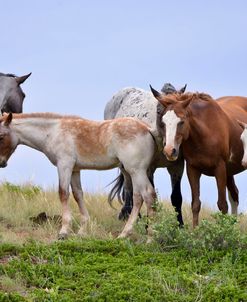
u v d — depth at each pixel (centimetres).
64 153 1506
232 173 1584
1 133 1517
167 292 1109
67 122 1523
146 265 1233
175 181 1563
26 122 1531
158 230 1334
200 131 1441
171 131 1375
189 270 1197
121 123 1477
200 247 1287
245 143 1456
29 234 1512
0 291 1116
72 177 1545
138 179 1462
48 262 1250
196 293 1107
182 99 1437
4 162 1532
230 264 1205
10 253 1294
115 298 1088
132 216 1462
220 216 1322
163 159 1524
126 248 1325
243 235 1299
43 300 1084
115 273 1188
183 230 1328
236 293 1095
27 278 1171
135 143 1459
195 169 1480
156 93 1450
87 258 1260
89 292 1112
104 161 1501
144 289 1112
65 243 1329
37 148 1543
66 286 1141
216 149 1454
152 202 1454
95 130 1503
